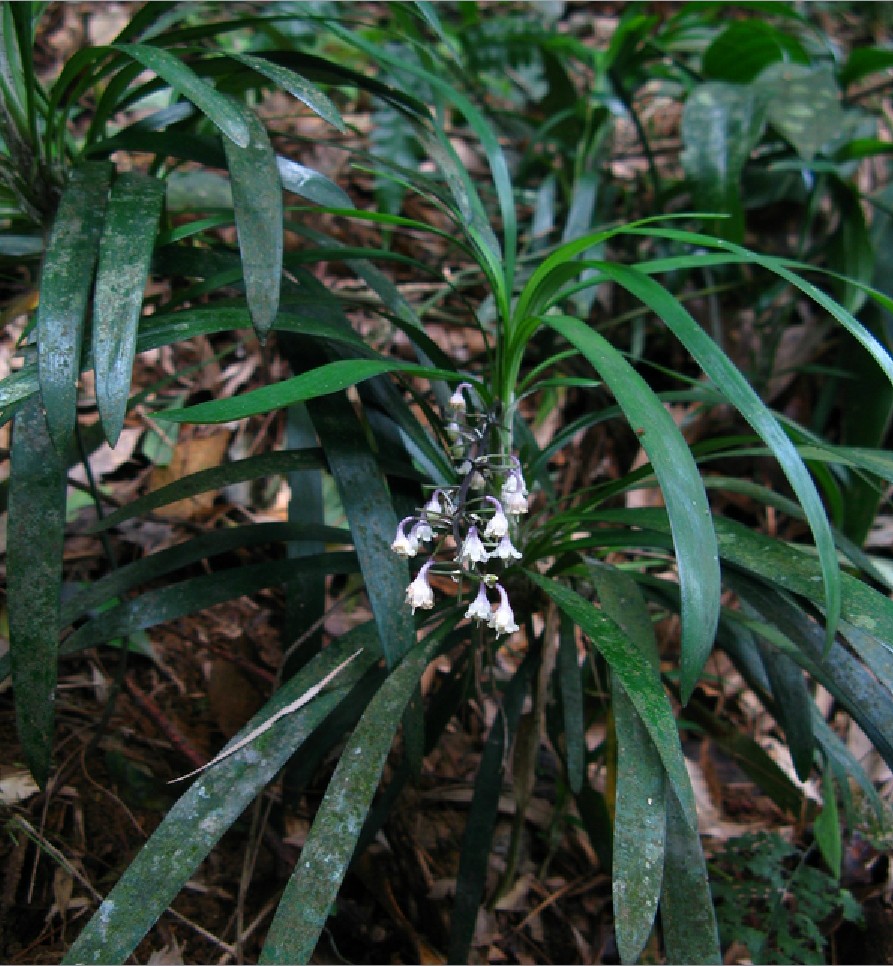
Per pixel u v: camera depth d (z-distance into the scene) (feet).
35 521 0.87
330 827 0.80
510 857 1.16
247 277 0.82
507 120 2.10
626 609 0.96
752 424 0.76
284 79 0.90
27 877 1.08
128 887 0.77
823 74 1.67
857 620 0.83
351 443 0.98
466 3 1.89
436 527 0.90
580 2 2.56
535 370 1.04
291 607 1.16
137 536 1.52
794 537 1.81
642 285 0.85
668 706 0.79
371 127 2.18
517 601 1.14
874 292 0.89
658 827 0.78
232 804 0.83
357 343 0.95
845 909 1.17
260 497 1.66
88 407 1.69
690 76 1.82
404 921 1.14
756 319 1.82
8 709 1.23
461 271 1.93
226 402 0.74
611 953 1.21
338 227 2.01
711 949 0.81
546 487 1.16
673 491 0.74
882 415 1.64
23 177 1.09
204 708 1.33
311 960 1.10
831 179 1.69
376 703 0.87
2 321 1.28
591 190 1.78
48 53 2.20
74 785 1.17
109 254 0.82
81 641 0.95
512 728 1.08
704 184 1.62
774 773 1.23
